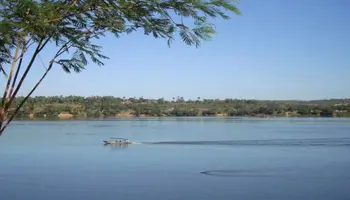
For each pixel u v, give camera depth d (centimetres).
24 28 555
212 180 4022
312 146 7838
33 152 6694
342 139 9344
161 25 614
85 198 3178
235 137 10188
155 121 19812
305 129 13150
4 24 534
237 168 4862
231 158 5941
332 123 17012
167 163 5362
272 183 3853
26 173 4434
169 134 11394
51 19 570
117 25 620
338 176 4244
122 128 14000
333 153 6581
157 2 573
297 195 3334
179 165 5159
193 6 575
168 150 7156
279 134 11106
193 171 4650
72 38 634
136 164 5288
